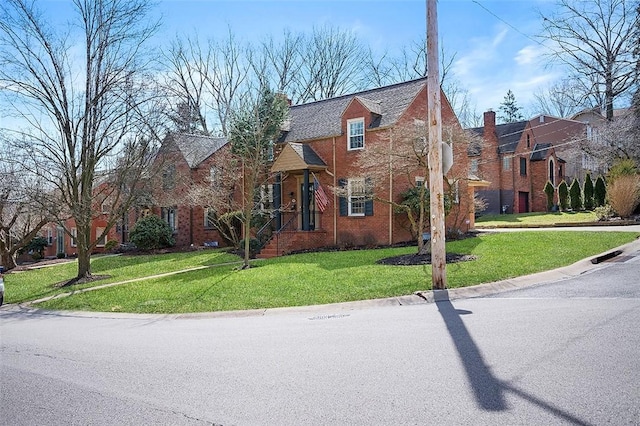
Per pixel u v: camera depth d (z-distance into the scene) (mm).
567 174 43594
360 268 13859
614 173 24031
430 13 10492
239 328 8375
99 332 9086
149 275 17984
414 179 21234
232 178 22500
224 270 16438
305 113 26547
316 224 23312
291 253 20734
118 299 13203
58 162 16609
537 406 4004
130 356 6738
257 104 22203
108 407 4695
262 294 11609
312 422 4023
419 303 9500
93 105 16938
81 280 17969
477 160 34750
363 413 4125
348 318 8469
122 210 18266
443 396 4359
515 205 35281
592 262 12617
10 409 4781
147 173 18297
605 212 24594
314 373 5312
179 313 10719
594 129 33125
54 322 10977
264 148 23484
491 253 14609
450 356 5531
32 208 17750
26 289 17438
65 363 6582
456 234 19703
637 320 6578
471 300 9219
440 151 10438
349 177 21906
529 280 10852
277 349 6508
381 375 5062
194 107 36188
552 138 44656
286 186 24625
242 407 4461
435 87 10469
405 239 21109
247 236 16766
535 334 6168
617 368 4754
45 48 16531
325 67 44656
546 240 16344
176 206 28219
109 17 16797
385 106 22328
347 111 22172
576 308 7594
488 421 3791
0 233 24500
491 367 5031
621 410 3844
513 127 38094
